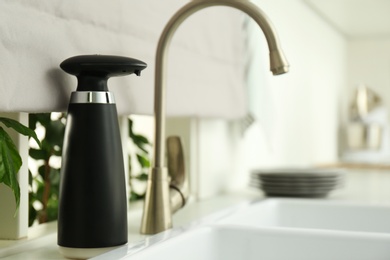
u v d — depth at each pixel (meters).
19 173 0.86
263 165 2.10
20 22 0.76
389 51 3.62
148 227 0.97
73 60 0.76
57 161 1.25
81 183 0.75
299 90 2.59
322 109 3.04
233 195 1.68
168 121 1.58
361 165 2.69
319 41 2.97
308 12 2.74
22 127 0.74
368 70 3.67
